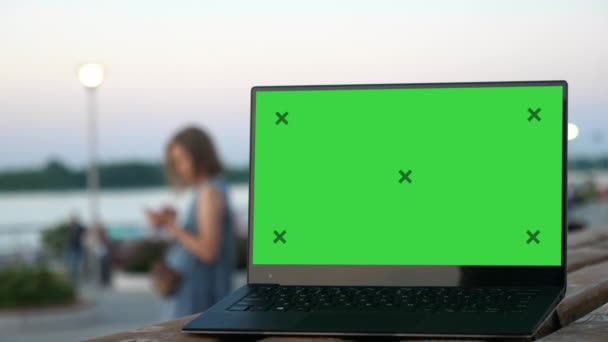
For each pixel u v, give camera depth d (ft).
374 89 5.46
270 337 4.44
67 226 74.95
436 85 5.43
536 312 4.45
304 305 4.74
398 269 5.24
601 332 4.21
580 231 10.62
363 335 4.25
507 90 5.34
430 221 5.28
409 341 4.25
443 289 5.00
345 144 5.45
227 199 14.97
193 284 14.78
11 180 258.57
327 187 5.42
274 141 5.49
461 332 4.20
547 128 5.29
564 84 5.32
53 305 55.83
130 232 83.97
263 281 5.36
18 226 72.59
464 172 5.30
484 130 5.32
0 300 54.60
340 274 5.31
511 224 5.18
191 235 14.75
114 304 60.13
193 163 14.71
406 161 5.38
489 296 4.79
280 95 5.53
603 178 95.35
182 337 4.42
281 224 5.38
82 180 262.67
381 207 5.31
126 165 254.88
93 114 59.98
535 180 5.24
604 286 5.57
